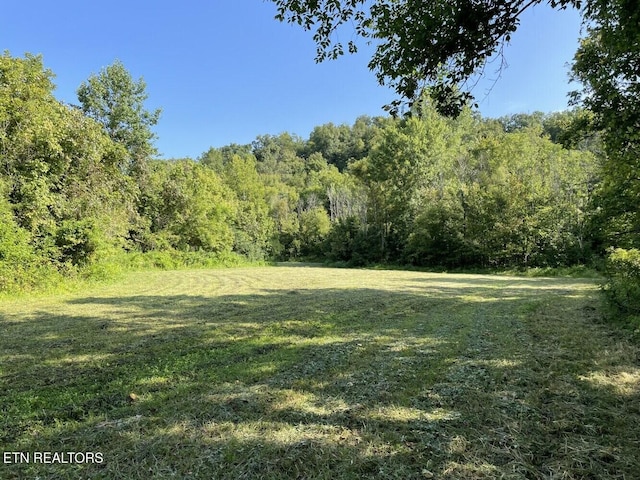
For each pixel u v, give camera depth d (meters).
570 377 3.86
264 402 3.33
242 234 36.25
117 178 17.08
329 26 4.22
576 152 24.77
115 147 16.53
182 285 14.34
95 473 2.28
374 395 3.49
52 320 7.27
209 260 28.59
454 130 36.31
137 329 6.45
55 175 13.78
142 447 2.58
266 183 69.88
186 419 2.99
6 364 4.45
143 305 9.20
